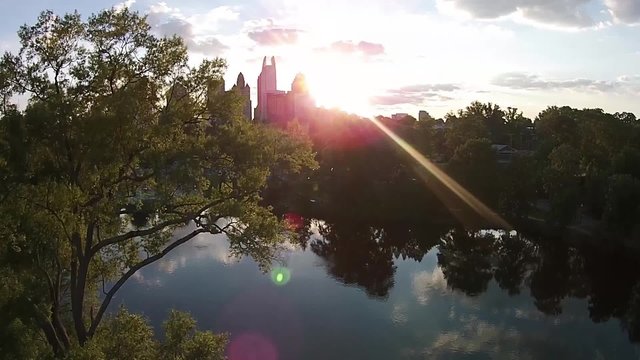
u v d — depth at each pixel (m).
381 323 41.38
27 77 16.11
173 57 17.23
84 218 17.08
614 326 41.09
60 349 17.89
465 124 130.50
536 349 36.66
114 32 16.59
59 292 20.02
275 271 55.62
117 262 21.66
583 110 125.31
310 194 107.00
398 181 101.75
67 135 16.38
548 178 74.50
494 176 91.94
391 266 59.59
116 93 16.05
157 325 39.34
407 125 132.25
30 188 15.89
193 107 17.88
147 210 18.84
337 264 60.03
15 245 16.41
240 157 17.80
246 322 41.00
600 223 71.94
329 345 37.03
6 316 17.33
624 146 77.06
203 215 19.42
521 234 74.81
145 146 16.78
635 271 56.66
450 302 46.84
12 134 15.05
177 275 52.91
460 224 82.25
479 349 36.53
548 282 53.06
